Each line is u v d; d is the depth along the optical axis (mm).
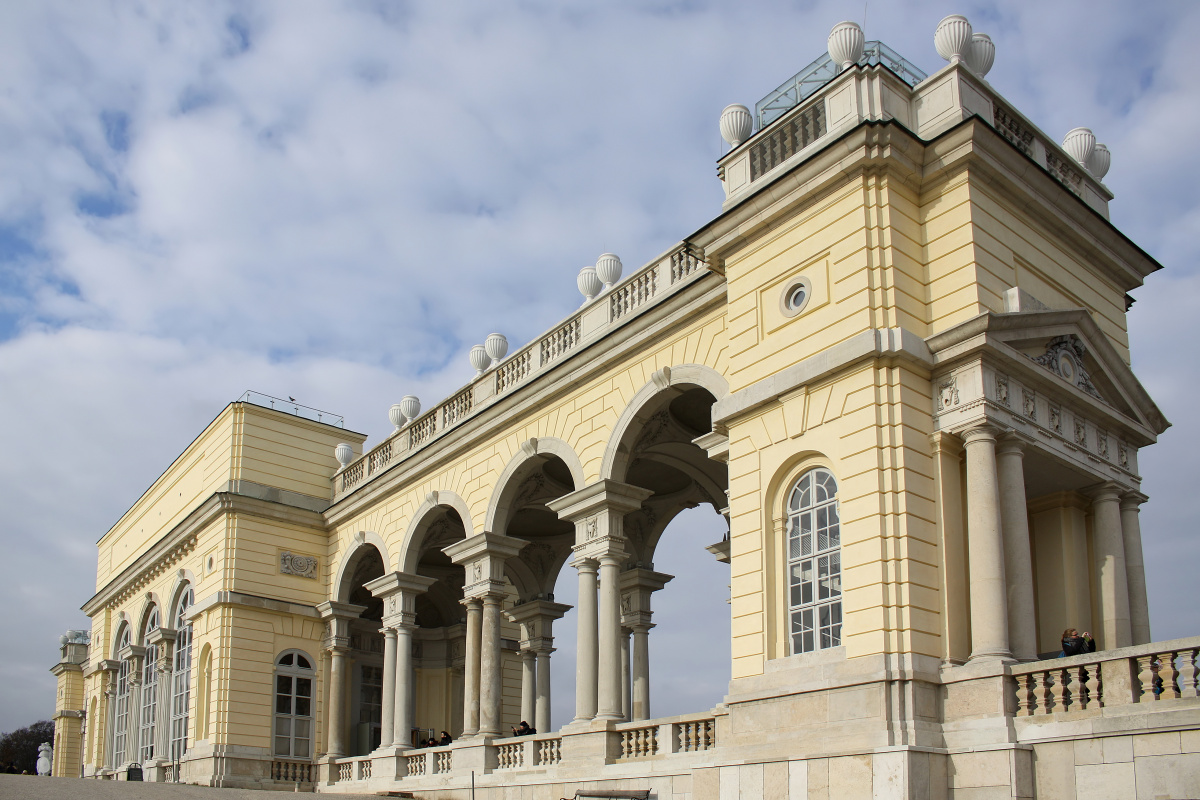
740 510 19297
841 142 18531
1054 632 19875
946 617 16688
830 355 18031
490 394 29203
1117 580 19391
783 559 18578
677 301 22781
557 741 24141
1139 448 21094
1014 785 14883
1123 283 22219
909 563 16594
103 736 44781
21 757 93562
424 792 27766
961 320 17906
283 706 34375
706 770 18734
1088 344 19578
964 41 19609
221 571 34656
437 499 30656
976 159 18422
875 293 17969
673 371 22859
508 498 27875
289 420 37656
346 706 37375
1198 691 13688
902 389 17453
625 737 22250
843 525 17359
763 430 19234
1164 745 13727
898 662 16141
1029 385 18219
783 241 19688
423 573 39062
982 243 18312
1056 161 21141
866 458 17281
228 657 33562
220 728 32875
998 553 16609
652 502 31516
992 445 17109
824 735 16641
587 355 25078
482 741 26156
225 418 37219
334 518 36094
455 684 39781
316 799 25578
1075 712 14781
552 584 35500
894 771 15414
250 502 35438
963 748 15656
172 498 41875
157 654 39688
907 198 18812
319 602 36031
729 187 21141
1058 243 20375
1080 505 20391
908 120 19406
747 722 18047
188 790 23859
